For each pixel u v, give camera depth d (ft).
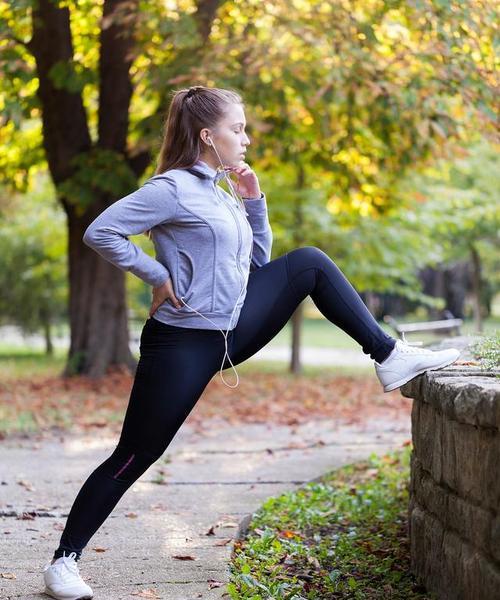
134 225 12.66
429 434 14.94
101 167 43.01
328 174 49.14
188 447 29.09
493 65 30.37
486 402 11.51
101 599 13.56
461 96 33.30
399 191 49.83
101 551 16.38
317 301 13.87
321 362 72.18
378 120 40.91
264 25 40.37
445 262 76.89
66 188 43.37
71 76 40.68
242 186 14.25
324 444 29.76
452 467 13.61
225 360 13.38
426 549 14.88
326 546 17.56
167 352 13.05
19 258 77.36
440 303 64.69
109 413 36.91
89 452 27.86
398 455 26.68
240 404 41.24
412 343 14.83
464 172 60.29
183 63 36.24
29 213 75.36
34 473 24.11
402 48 35.58
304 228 54.13
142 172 46.98
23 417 34.96
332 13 35.22
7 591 13.85
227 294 13.06
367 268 56.29
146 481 23.18
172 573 15.01
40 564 15.46
